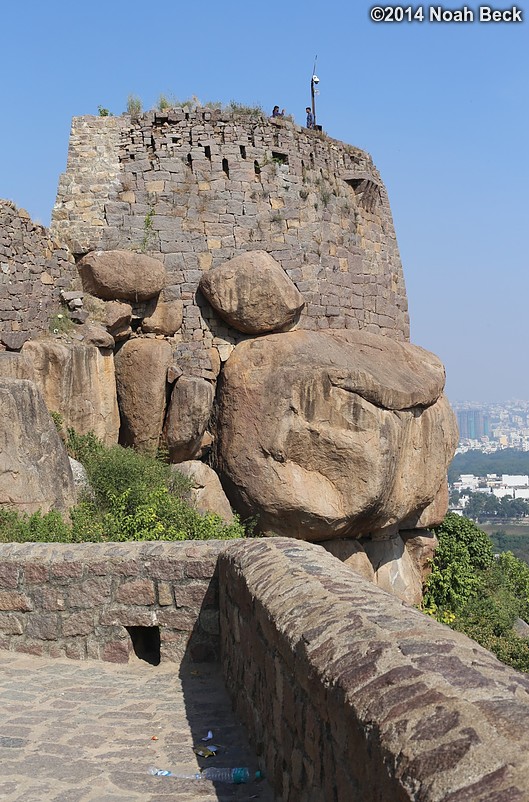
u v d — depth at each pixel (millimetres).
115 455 14664
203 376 16922
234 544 6977
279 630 4332
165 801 4508
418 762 2553
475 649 3293
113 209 17219
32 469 12219
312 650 3762
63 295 15922
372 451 15844
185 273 17188
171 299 17062
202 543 7320
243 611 5719
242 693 5707
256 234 17750
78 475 13641
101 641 7266
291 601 4535
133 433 16609
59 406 14617
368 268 19828
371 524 16891
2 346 13766
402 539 19141
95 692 6469
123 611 7254
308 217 18375
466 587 19375
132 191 17359
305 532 16203
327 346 17141
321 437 15836
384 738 2785
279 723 4480
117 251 16656
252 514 16297
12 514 11414
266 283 16609
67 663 7203
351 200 19797
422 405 17453
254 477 16016
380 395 16141
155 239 17188
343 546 16906
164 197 17359
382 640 3473
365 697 3066
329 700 3410
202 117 17781
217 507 15992
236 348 17000
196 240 17375
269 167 18031
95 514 12766
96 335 15758
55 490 12508
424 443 17625
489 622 18172
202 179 17625
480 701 2705
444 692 2844
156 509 12898
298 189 18328
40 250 15469
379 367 17344
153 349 16516
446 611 18609
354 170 19969
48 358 14539
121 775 4855
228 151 17781
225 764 5020
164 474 15312
